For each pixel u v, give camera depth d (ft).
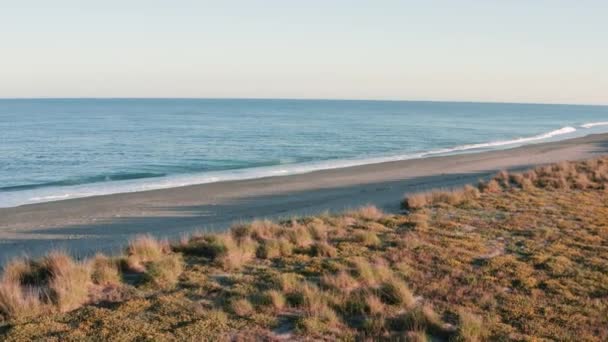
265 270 35.53
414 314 26.55
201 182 104.53
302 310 28.17
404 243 42.01
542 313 28.40
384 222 51.90
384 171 118.11
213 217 65.98
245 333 25.04
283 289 30.91
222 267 36.09
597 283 33.50
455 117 497.46
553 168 95.20
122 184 102.78
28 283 32.37
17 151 168.55
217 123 345.31
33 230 58.59
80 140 211.82
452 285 32.65
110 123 332.39
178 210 71.46
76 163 141.49
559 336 25.41
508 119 476.54
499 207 60.08
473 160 141.90
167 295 29.84
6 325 25.38
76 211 71.00
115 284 32.04
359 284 32.35
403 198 73.05
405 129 306.35
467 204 61.82
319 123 357.82
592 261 38.29
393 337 24.77
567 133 292.81
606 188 75.20
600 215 55.36
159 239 49.55
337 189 90.58
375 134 263.49
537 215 55.36
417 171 117.60
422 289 31.81
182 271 34.96
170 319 26.32
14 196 86.99
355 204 71.31
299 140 222.89
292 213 66.08
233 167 136.46
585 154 156.87
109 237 54.19
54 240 53.21
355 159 156.15
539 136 265.95
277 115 485.15
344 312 28.02
